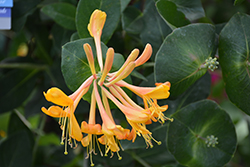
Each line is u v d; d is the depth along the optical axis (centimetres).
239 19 38
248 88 38
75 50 37
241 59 38
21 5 42
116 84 36
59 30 44
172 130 40
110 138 35
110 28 39
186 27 37
